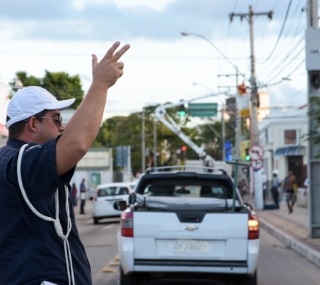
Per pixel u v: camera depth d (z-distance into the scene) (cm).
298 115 5500
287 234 1941
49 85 5938
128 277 941
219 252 915
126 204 1127
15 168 325
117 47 332
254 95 3544
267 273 1252
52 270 330
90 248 1678
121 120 9481
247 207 1034
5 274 327
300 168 5534
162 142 9312
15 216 329
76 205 4403
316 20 1770
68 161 315
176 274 934
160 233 913
